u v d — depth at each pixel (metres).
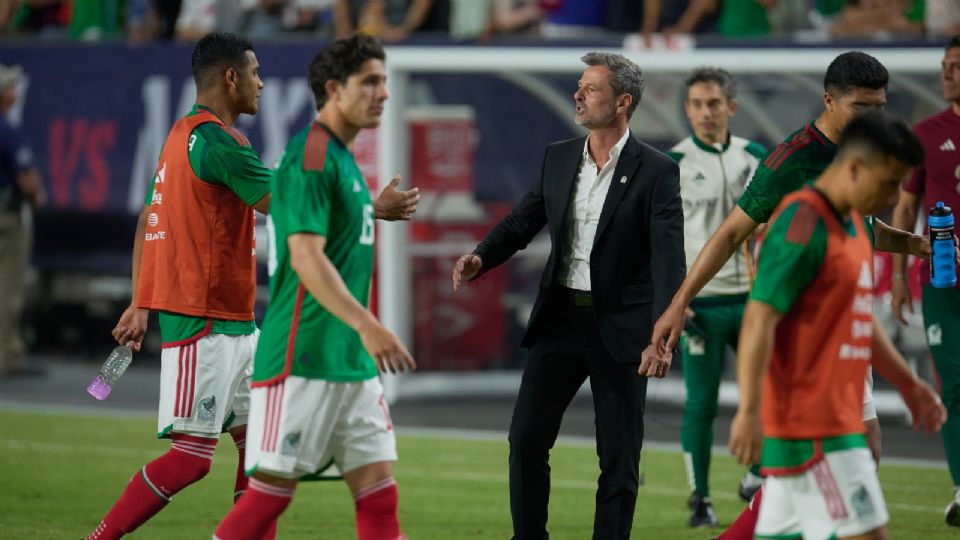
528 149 50.28
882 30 48.97
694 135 30.39
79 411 44.34
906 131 15.17
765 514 16.12
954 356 26.53
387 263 47.03
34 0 59.47
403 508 30.00
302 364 17.17
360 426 17.56
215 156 20.97
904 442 40.09
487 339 51.09
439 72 50.44
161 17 55.09
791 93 46.00
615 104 21.17
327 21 54.19
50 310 56.22
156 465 21.42
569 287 21.61
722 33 50.56
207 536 26.64
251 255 22.00
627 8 53.78
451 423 43.81
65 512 28.89
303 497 31.02
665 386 47.94
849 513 15.52
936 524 27.75
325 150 17.02
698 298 28.03
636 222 21.23
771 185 19.64
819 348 15.59
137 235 22.80
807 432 15.65
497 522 28.47
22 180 48.38
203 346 21.42
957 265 24.14
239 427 22.48
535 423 21.58
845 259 15.42
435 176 50.31
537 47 46.66
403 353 16.16
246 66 21.94
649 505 30.38
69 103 52.97
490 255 22.47
